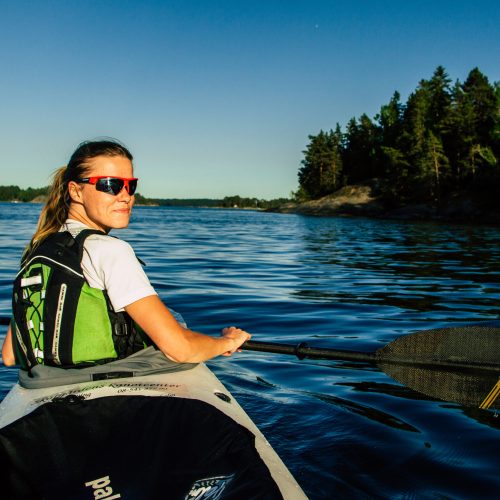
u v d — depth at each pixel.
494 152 51.09
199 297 7.75
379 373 4.59
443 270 11.44
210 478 1.86
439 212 49.06
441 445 3.24
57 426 2.05
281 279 9.75
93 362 2.36
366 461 3.05
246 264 11.96
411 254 15.21
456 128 53.38
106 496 1.79
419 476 2.89
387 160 65.62
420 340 2.92
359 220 47.16
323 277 10.12
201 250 15.17
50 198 2.45
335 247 17.55
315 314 6.79
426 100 63.97
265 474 1.89
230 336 2.67
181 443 2.00
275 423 3.53
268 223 39.31
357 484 2.81
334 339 5.64
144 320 2.18
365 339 5.64
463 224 38.38
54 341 2.26
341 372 4.61
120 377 2.40
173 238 20.22
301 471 2.93
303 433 3.39
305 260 13.18
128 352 2.46
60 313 2.25
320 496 2.69
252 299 7.68
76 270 2.21
